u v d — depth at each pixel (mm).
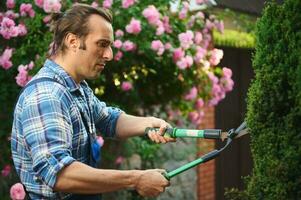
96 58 2605
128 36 4977
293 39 2943
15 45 4941
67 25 2594
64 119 2465
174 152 6613
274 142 2949
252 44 7395
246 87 8039
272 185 2951
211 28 5777
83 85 2820
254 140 3020
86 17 2584
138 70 5340
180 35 5168
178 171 2535
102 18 2613
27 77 4594
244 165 8164
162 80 5539
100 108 3004
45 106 2443
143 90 5586
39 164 2385
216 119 7559
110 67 5094
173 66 5375
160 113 5875
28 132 2438
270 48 3018
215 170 7664
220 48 7418
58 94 2492
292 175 2904
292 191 2910
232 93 7855
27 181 2549
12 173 5207
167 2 5270
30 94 2492
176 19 5395
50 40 4641
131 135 3002
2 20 4770
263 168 2992
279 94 2939
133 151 5590
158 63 5293
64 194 2537
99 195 2730
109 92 5277
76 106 2572
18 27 4660
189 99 5684
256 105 2992
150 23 4922
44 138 2396
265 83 2973
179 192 6820
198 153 7023
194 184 7055
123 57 5062
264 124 2973
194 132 2818
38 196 2537
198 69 5656
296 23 2961
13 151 2584
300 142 2879
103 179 2381
